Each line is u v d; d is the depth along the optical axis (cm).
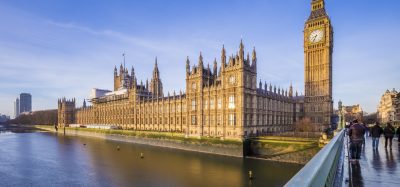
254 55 11219
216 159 9569
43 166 9169
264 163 8681
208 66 12556
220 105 11169
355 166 1875
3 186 6869
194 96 12269
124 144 14775
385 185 1377
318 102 14375
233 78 10681
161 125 15000
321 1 14812
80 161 9988
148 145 14075
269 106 12312
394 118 18275
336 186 1022
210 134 11512
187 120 12488
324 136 8281
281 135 11194
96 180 7288
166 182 6981
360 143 2108
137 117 17062
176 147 12650
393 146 3338
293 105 14838
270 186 6419
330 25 14625
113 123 19675
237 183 6725
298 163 8544
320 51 14562
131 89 17700
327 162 623
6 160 10350
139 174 7850
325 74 14275
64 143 15862
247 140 10038
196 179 7175
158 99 15438
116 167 8838
